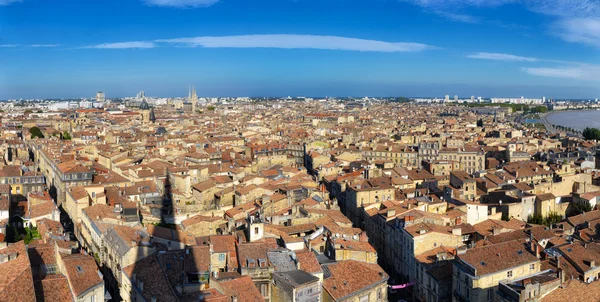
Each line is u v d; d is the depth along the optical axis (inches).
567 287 5305.1
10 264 4894.2
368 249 6840.6
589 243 6889.8
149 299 5182.1
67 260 5428.2
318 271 6038.4
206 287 5738.2
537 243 6678.2
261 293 5890.8
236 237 6899.6
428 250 7357.3
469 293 5920.3
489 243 7303.2
